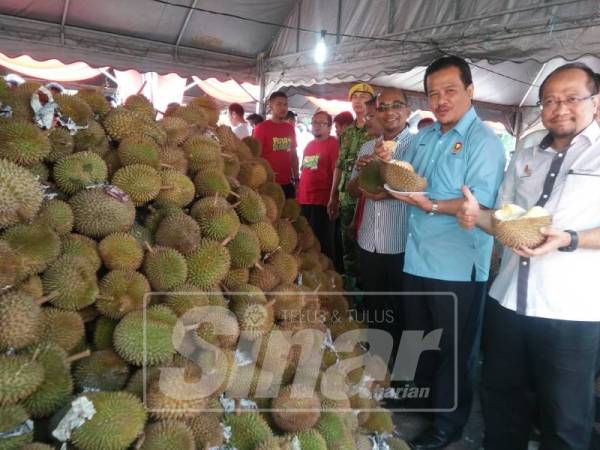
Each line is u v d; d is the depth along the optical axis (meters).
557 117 1.93
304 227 2.95
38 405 1.20
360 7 5.84
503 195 2.28
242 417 1.56
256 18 6.93
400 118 3.26
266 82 7.70
